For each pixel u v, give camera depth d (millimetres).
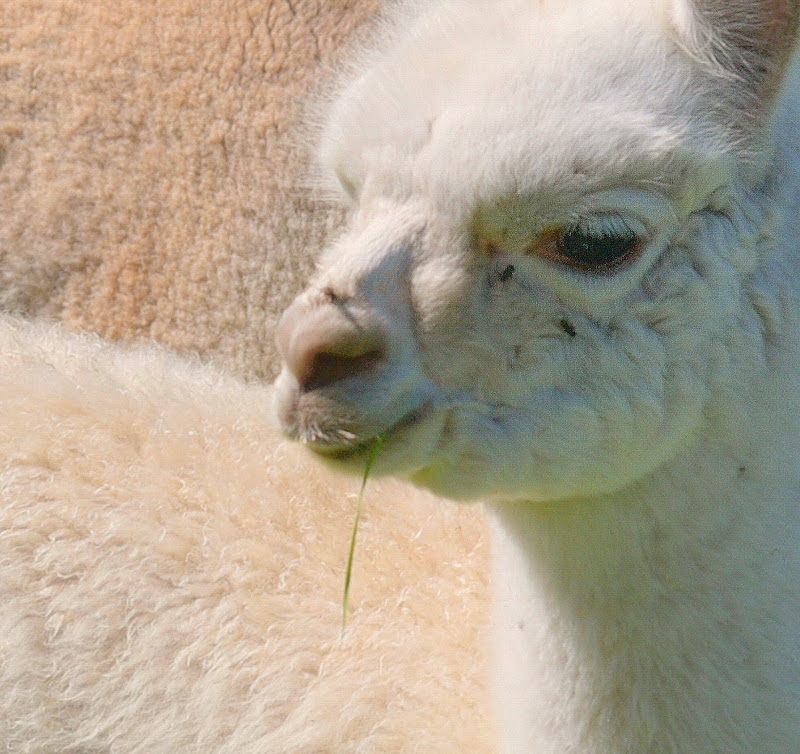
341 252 2281
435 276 2270
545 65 2270
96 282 3395
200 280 3316
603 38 2277
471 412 2279
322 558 2449
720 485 2299
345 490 2482
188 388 2541
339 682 2404
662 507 2301
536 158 2256
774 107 2287
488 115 2262
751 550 2303
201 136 3291
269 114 3238
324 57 3227
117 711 2414
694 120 2275
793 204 2299
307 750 2391
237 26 3268
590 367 2279
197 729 2406
